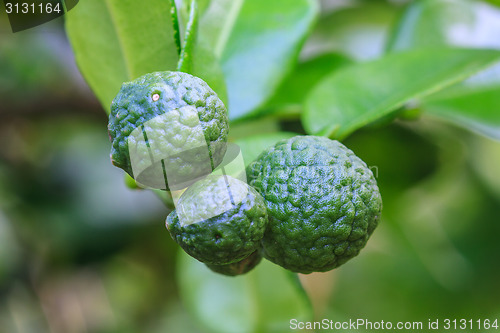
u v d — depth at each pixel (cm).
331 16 52
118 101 30
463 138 52
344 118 39
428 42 46
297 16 41
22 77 55
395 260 58
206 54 33
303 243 31
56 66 56
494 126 43
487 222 58
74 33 35
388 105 38
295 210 31
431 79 39
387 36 48
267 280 46
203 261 31
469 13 46
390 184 51
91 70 36
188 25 32
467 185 57
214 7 40
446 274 57
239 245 30
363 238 32
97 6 34
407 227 53
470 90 44
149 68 35
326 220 31
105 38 35
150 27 34
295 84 46
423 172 51
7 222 58
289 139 32
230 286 46
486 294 58
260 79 40
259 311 46
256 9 41
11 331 58
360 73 40
